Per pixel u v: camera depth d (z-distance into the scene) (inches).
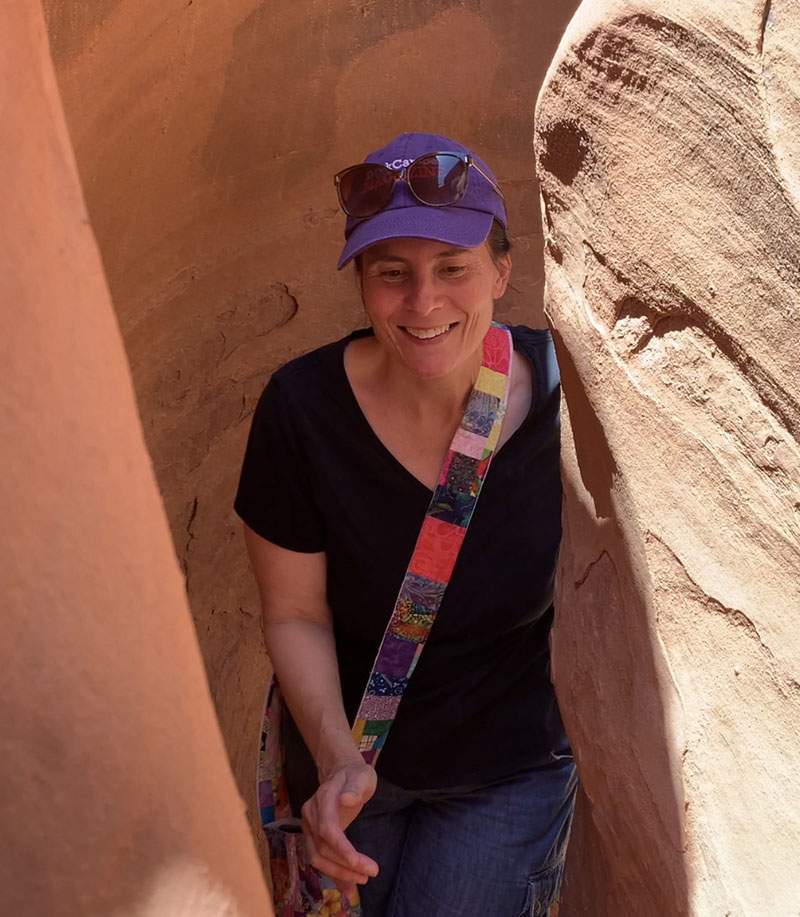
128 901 13.8
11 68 15.0
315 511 56.3
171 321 103.3
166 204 96.6
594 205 36.1
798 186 24.9
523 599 56.7
